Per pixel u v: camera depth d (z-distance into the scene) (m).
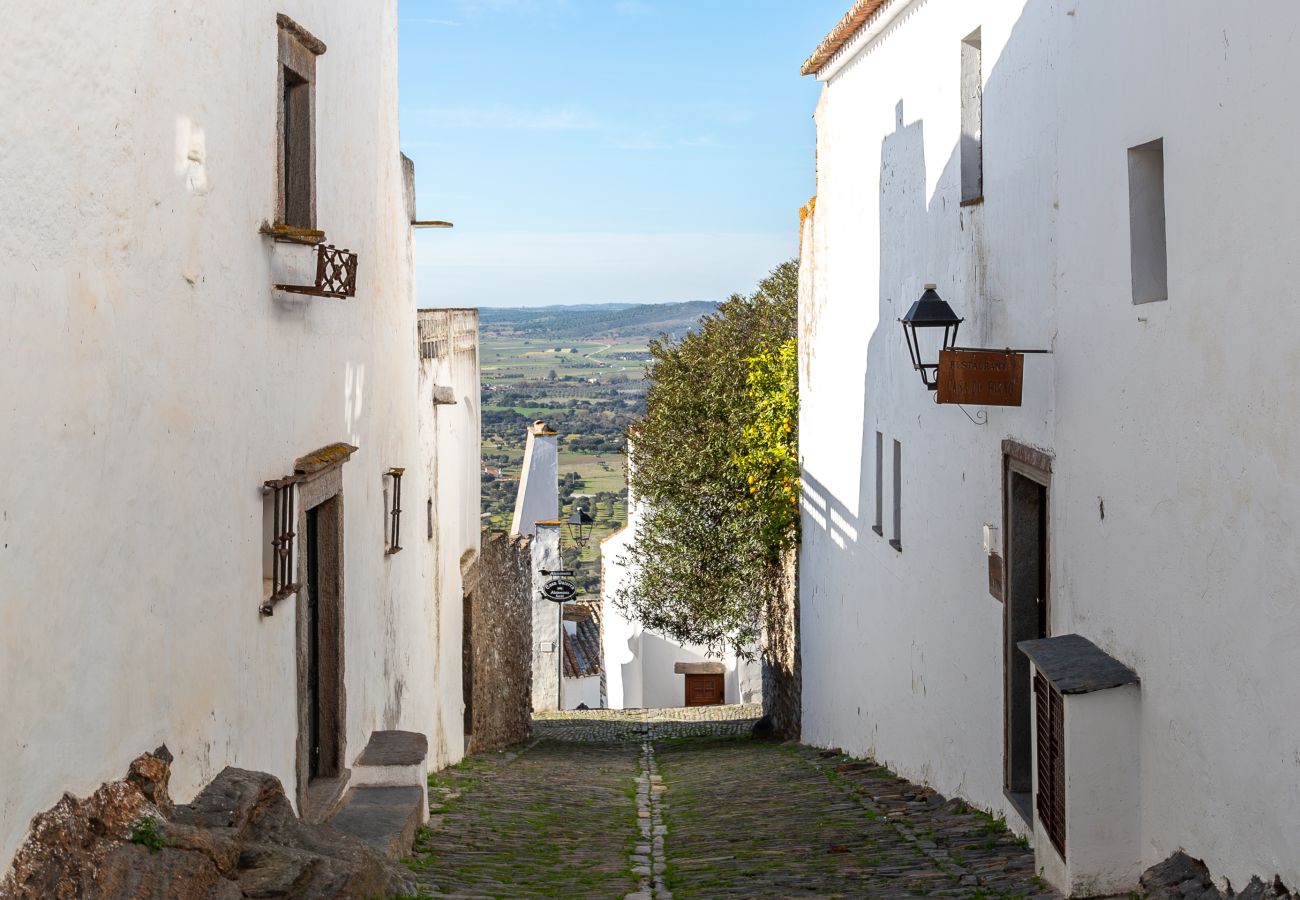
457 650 15.25
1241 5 5.17
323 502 8.70
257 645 7.01
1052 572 7.79
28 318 4.40
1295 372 4.79
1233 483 5.32
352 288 7.93
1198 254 5.62
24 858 4.38
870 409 13.66
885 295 12.84
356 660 9.43
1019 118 8.39
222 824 5.71
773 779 13.25
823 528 16.64
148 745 5.48
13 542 4.32
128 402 5.24
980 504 9.45
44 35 4.47
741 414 23.00
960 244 10.01
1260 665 5.10
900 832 9.05
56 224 4.59
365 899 6.11
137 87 5.27
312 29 8.24
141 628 5.39
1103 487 6.85
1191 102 5.67
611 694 33.44
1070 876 6.37
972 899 6.65
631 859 8.89
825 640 16.53
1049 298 7.80
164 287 5.61
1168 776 6.01
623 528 32.66
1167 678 6.01
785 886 7.43
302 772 7.88
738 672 29.77
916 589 11.54
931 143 10.94
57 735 4.66
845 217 15.11
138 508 5.35
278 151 7.38
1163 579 6.05
